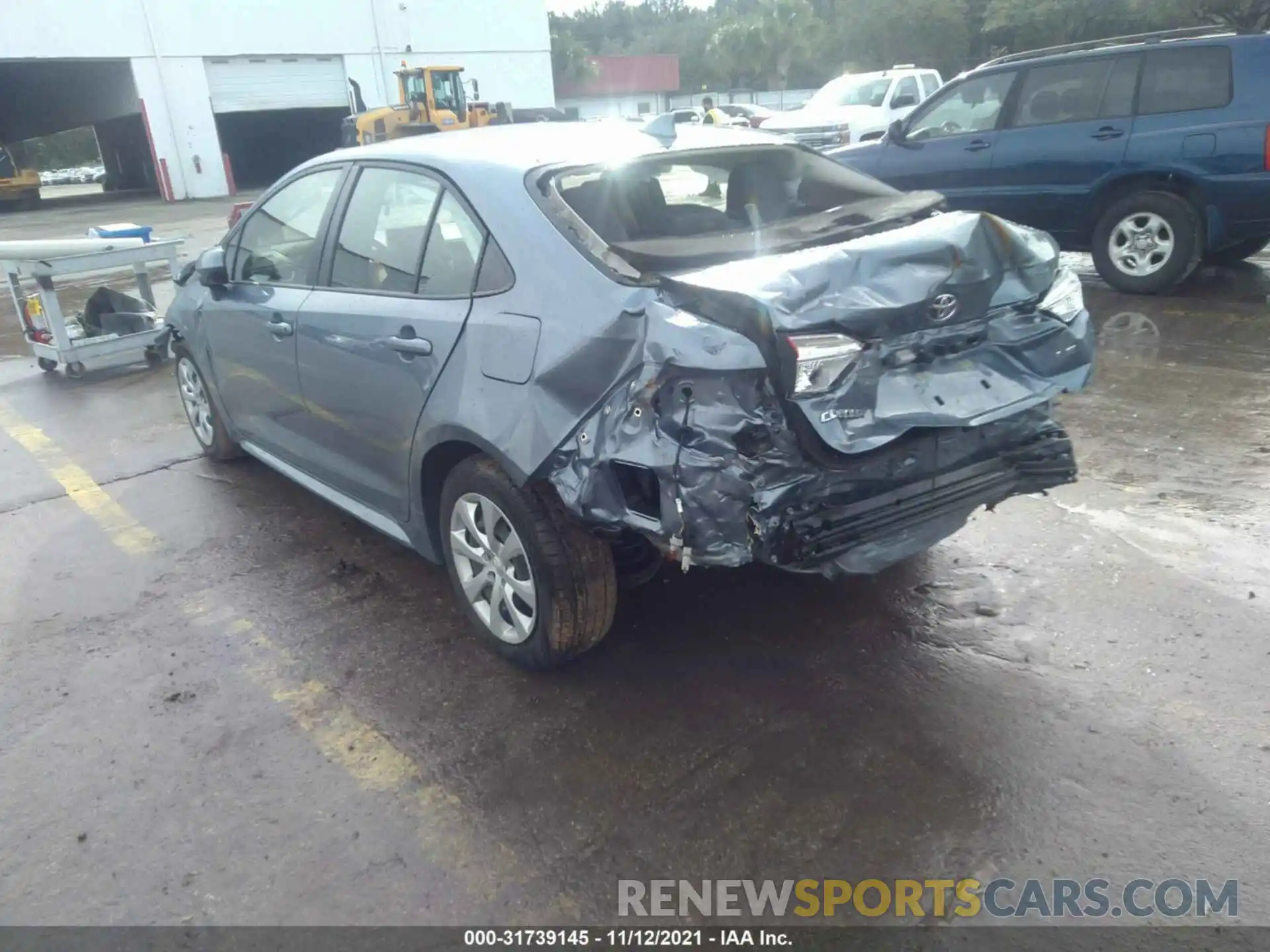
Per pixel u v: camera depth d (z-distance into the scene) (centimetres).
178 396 707
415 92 2725
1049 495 451
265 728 320
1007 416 294
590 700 324
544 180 322
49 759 309
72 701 339
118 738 318
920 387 284
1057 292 328
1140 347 658
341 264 392
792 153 384
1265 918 230
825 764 288
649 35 9438
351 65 3284
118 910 250
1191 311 738
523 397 293
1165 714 299
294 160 3797
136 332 796
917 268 278
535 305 297
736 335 256
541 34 3609
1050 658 331
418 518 364
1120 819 261
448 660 352
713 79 7100
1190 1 3066
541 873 254
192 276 529
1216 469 466
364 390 365
